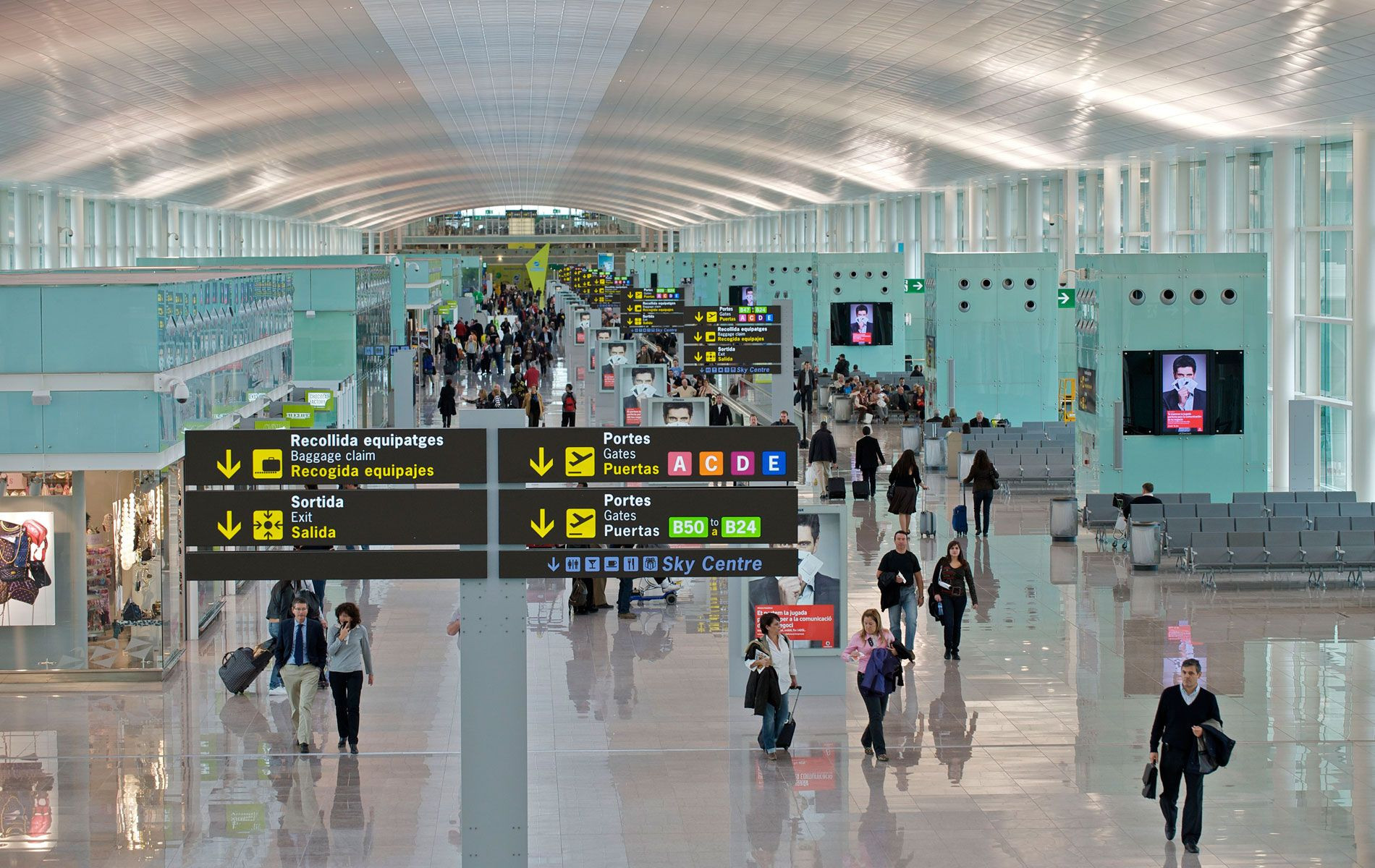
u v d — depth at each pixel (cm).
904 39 3244
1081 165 4581
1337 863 1057
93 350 1552
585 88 4728
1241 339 2522
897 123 4575
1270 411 3200
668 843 1097
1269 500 2372
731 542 913
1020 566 2272
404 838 1105
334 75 4144
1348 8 2108
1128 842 1100
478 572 905
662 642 1767
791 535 912
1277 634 1798
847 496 2995
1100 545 2458
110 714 1466
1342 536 2088
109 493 1591
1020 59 3150
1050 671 1614
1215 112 3014
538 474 906
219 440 893
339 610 1320
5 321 1549
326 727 1404
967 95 3784
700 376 3338
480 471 905
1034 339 3606
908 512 2509
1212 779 1250
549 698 1505
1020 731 1385
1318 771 1271
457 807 1174
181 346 1667
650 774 1259
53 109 3753
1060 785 1230
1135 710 1457
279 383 2442
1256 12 2266
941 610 1766
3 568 1576
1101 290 2511
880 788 1223
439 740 1359
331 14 3189
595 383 4012
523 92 4828
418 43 3684
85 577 1589
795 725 1340
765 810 1167
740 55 3828
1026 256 3594
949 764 1286
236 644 1780
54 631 1581
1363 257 2712
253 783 1238
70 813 1166
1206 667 1633
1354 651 1705
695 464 914
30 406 1552
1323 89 2570
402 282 4525
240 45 3419
